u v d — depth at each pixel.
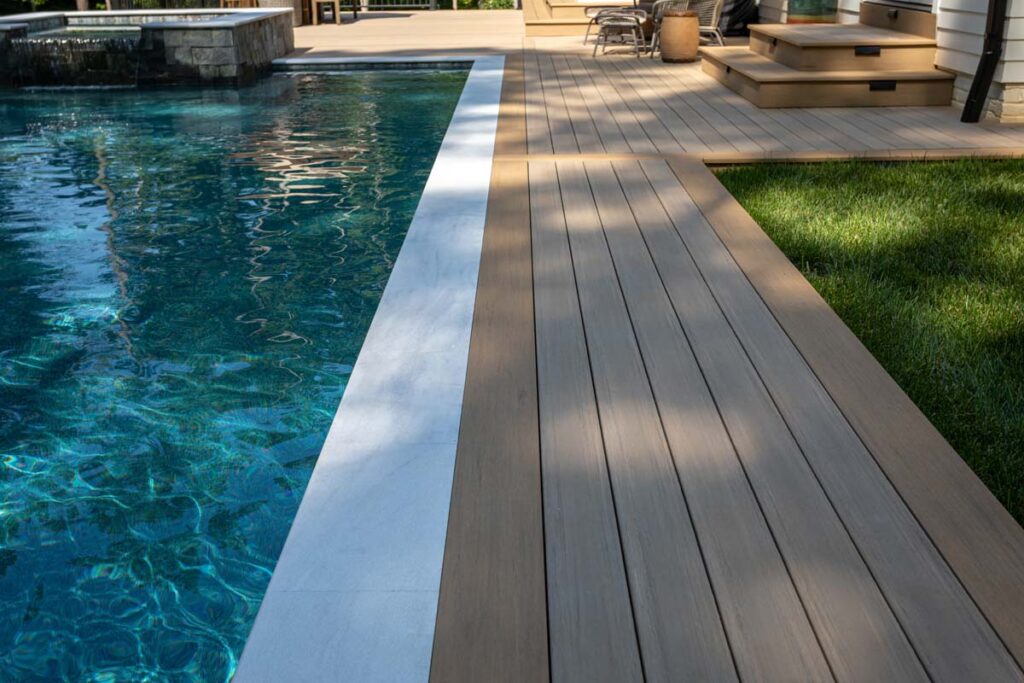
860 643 1.77
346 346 3.79
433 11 20.03
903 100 7.46
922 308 3.51
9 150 7.32
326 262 4.74
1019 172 5.34
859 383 2.85
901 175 5.32
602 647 1.77
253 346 3.80
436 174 5.50
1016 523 2.15
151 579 2.42
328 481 2.36
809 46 7.64
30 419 3.26
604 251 4.10
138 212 5.66
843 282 3.74
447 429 2.61
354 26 16.36
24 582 2.41
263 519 2.68
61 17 12.82
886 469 2.37
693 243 4.20
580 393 2.80
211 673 2.09
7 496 2.80
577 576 1.98
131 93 10.15
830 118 7.04
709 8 11.15
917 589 1.92
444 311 3.45
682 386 2.83
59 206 5.83
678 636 1.80
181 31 10.27
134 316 4.12
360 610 1.89
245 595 2.36
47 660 2.13
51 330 3.99
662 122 7.04
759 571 1.98
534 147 6.21
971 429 2.66
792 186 5.16
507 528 2.15
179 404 3.34
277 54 11.91
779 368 2.95
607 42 12.50
